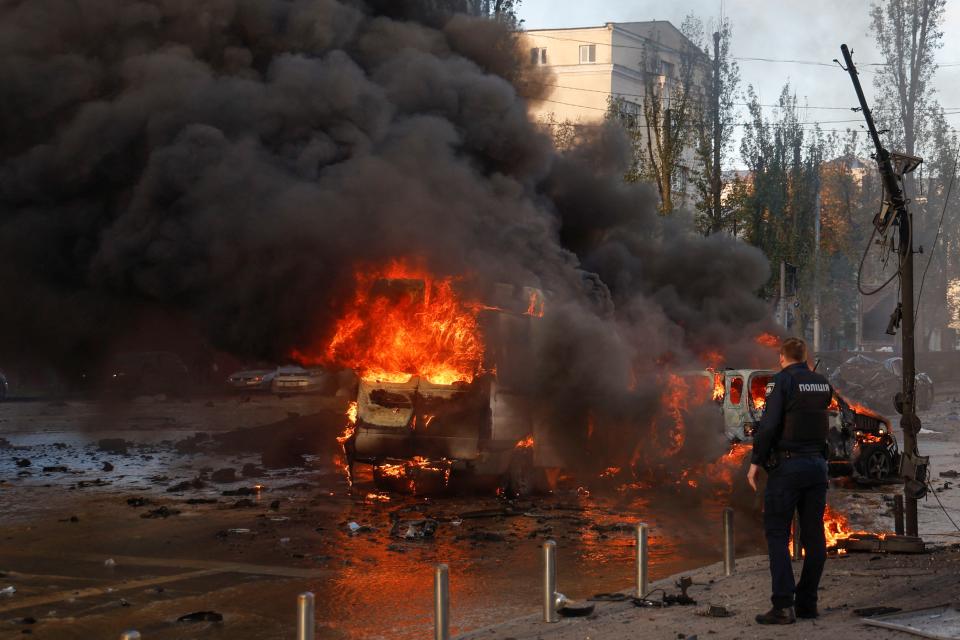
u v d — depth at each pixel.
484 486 14.12
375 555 9.61
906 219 8.90
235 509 12.52
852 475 15.58
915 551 8.66
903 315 8.95
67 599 7.68
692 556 9.70
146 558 9.41
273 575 8.66
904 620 6.00
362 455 13.77
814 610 6.38
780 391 6.36
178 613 7.30
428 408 13.58
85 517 11.84
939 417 30.17
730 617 6.45
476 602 7.72
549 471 14.70
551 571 6.57
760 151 41.41
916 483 8.86
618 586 8.29
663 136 35.09
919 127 53.25
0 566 9.00
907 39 52.81
